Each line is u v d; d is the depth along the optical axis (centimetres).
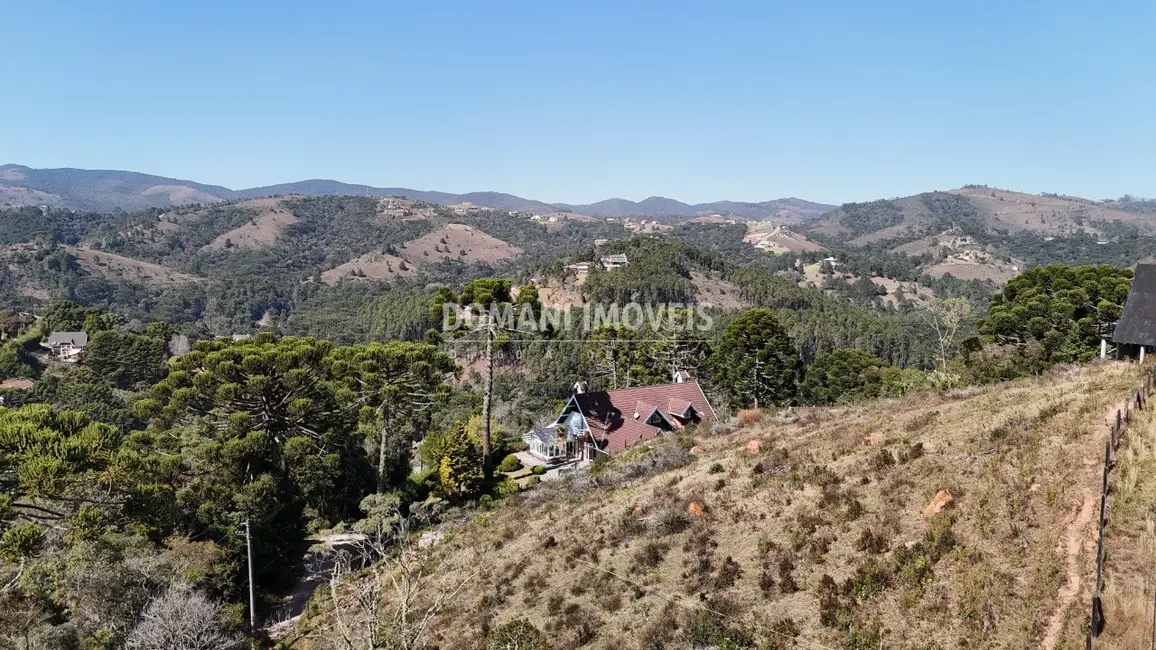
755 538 1797
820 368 6662
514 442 5650
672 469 2747
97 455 2034
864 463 2017
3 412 2183
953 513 1564
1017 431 1884
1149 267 3506
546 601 1859
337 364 4325
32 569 2236
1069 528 1382
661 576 1772
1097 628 1112
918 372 5459
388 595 2167
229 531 3077
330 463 3953
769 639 1381
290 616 2984
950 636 1235
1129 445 1611
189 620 2216
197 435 4084
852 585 1445
